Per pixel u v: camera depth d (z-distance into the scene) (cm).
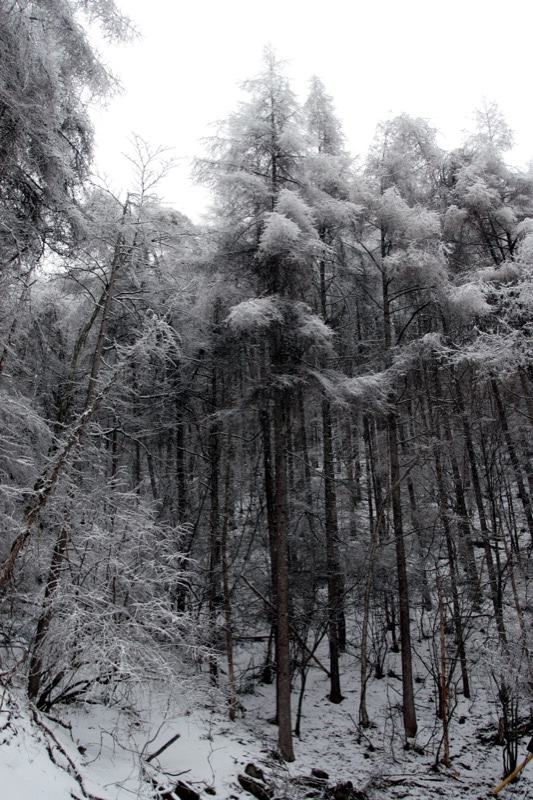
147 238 1008
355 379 1120
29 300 852
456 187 1415
